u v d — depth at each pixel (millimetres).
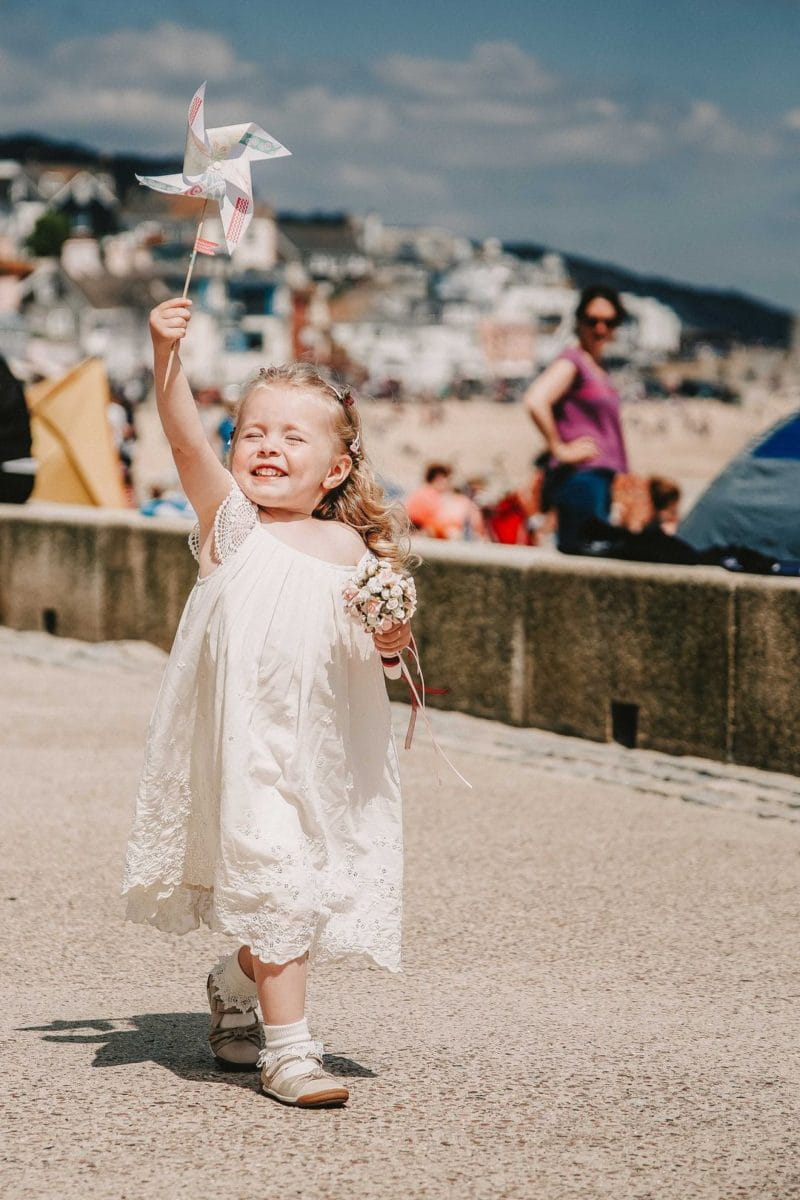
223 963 4059
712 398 154625
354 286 199125
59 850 6254
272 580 3752
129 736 8391
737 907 5672
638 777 7684
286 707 3719
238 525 3807
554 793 7398
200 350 142250
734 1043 4332
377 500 3984
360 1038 4312
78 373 15523
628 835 6660
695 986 4828
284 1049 3762
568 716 8586
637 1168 3473
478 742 8508
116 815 6824
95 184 180625
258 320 145625
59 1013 4504
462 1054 4191
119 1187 3318
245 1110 3760
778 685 7578
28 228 182375
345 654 3805
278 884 3648
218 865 3705
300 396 3867
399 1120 3717
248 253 170750
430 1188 3342
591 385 10047
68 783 7355
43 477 15242
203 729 3809
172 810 3859
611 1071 4086
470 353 178750
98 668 10492
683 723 8008
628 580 8242
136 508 20344
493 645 8984
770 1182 3414
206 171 3775
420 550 9359
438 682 9336
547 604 8680
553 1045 4281
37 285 136750
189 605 3863
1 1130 3621
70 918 5422
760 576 7711
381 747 3869
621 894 5816
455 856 6305
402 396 137625
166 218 176500
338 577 3811
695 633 7922
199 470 3795
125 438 20781
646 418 123688
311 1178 3381
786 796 7262
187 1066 4070
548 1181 3393
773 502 8102
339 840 3811
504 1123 3717
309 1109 3760
